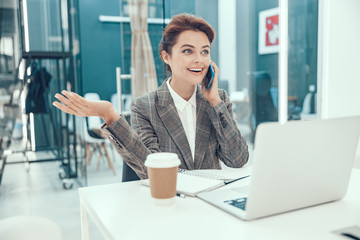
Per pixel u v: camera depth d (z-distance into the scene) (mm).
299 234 626
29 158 3885
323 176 750
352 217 709
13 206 2693
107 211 751
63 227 2221
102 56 5516
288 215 724
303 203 750
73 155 3311
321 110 3523
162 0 2666
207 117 1304
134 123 1282
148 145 1229
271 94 4250
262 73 4277
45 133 3398
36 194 3008
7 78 3062
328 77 3453
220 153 1301
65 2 3211
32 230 668
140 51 2633
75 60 3217
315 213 735
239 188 901
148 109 1286
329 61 3434
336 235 621
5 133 3232
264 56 4246
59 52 3342
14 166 3682
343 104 3430
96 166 4051
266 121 4297
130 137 991
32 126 3352
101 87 5566
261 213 694
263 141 636
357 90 3363
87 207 822
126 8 2623
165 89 1309
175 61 1209
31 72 3293
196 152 1276
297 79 3660
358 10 3303
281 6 3625
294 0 3609
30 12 3262
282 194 701
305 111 3654
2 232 643
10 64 3051
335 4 3346
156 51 2660
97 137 3775
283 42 3656
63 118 3355
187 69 1195
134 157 1011
